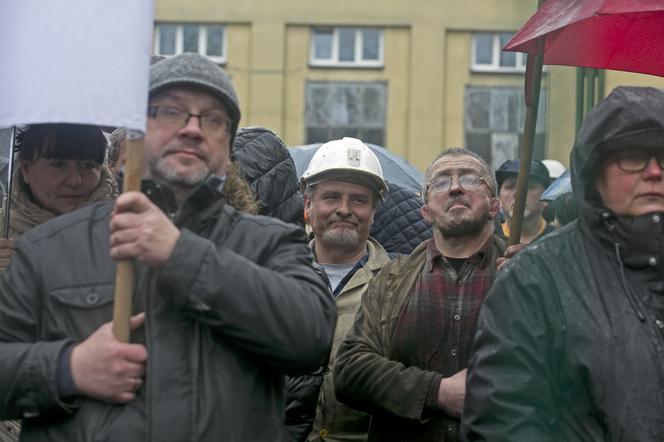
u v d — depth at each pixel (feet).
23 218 18.60
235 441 14.21
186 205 14.70
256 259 14.80
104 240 14.78
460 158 19.40
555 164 39.27
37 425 14.49
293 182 22.39
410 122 109.50
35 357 14.16
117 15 14.32
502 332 14.89
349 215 21.43
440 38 108.88
